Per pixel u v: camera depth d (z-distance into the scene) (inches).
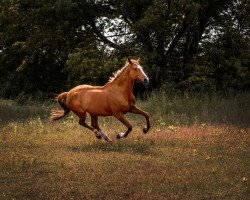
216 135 650.8
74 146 591.8
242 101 949.8
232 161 513.0
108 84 622.2
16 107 1016.9
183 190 415.2
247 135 649.0
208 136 646.5
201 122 778.8
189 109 884.0
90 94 620.7
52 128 725.3
